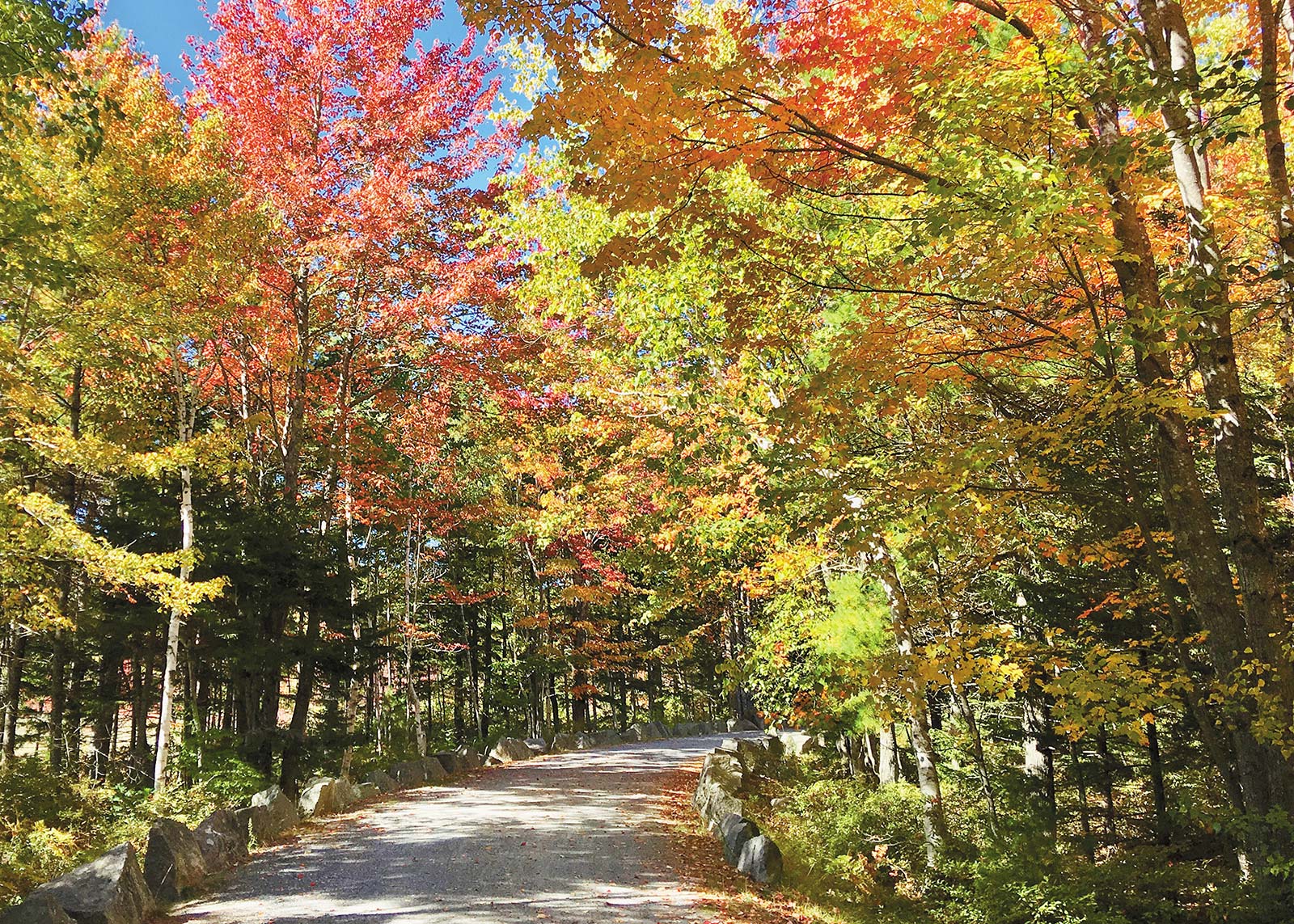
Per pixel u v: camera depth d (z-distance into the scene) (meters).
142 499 15.89
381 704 28.23
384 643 22.78
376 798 14.50
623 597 32.00
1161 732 14.10
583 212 11.13
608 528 21.06
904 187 7.33
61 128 9.41
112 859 7.79
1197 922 7.68
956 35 6.88
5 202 9.56
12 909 6.82
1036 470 7.18
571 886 9.08
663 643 36.38
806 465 7.17
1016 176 5.58
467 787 16.14
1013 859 9.36
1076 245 5.90
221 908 8.13
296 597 15.54
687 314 10.88
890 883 11.11
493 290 18.19
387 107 18.47
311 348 19.66
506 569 29.34
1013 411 8.39
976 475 7.27
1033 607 12.70
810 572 12.69
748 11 6.62
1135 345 5.59
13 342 12.30
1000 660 7.71
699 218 7.21
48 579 13.13
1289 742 5.66
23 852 9.84
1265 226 7.89
